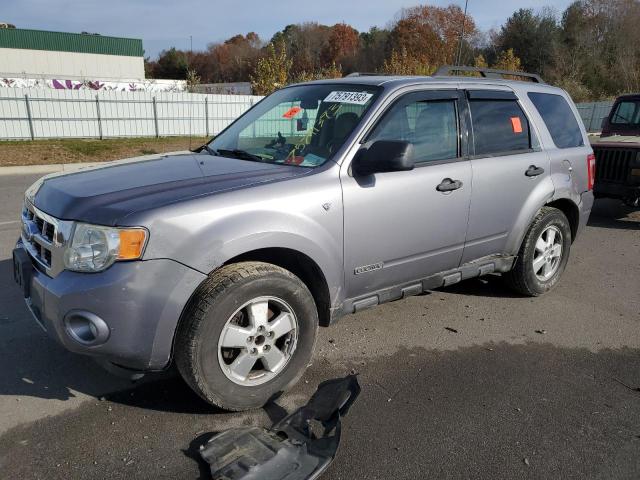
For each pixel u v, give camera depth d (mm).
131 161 3816
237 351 3082
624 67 39312
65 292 2709
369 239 3535
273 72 27766
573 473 2701
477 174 4133
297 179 3242
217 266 2863
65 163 17938
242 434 2826
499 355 3928
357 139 3516
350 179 3422
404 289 3906
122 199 2859
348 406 2988
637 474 2699
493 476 2670
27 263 3074
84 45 50938
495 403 3297
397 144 3279
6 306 4527
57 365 3615
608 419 3156
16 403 3186
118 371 2908
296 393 3359
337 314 3541
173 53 83562
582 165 5152
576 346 4105
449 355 3904
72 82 38125
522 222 4598
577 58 41656
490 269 4520
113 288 2658
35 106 22234
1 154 18531
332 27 72125
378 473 2662
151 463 2697
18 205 9477
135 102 24188
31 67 49219
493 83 4543
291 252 3221
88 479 2582
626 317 4691
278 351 3180
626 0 42531
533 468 2730
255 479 2490
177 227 2766
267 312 3086
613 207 9922
